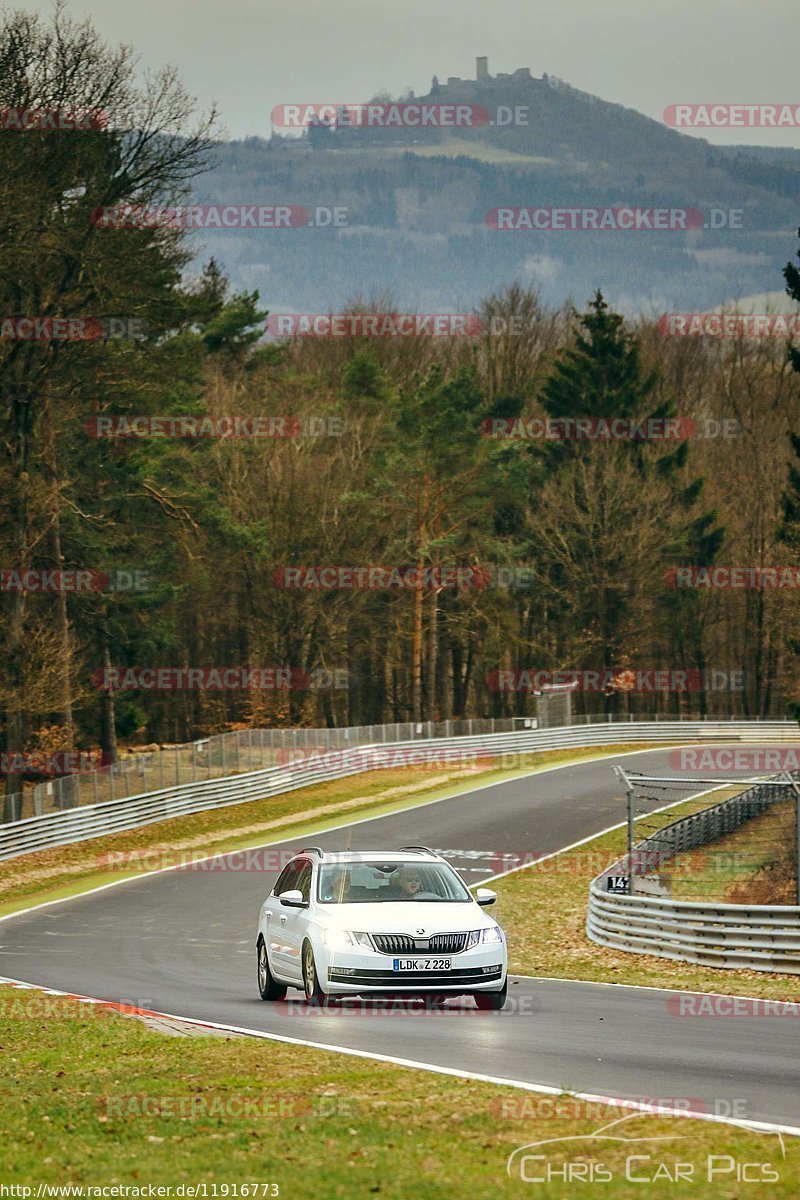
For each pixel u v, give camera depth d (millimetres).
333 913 62156
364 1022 57562
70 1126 38969
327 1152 34812
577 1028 55719
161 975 80938
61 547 193250
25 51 155500
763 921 83062
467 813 181250
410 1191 31016
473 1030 54781
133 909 119188
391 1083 42875
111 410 191625
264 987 68500
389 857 67438
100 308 165625
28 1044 55125
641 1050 49656
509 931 107250
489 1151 34312
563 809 182750
